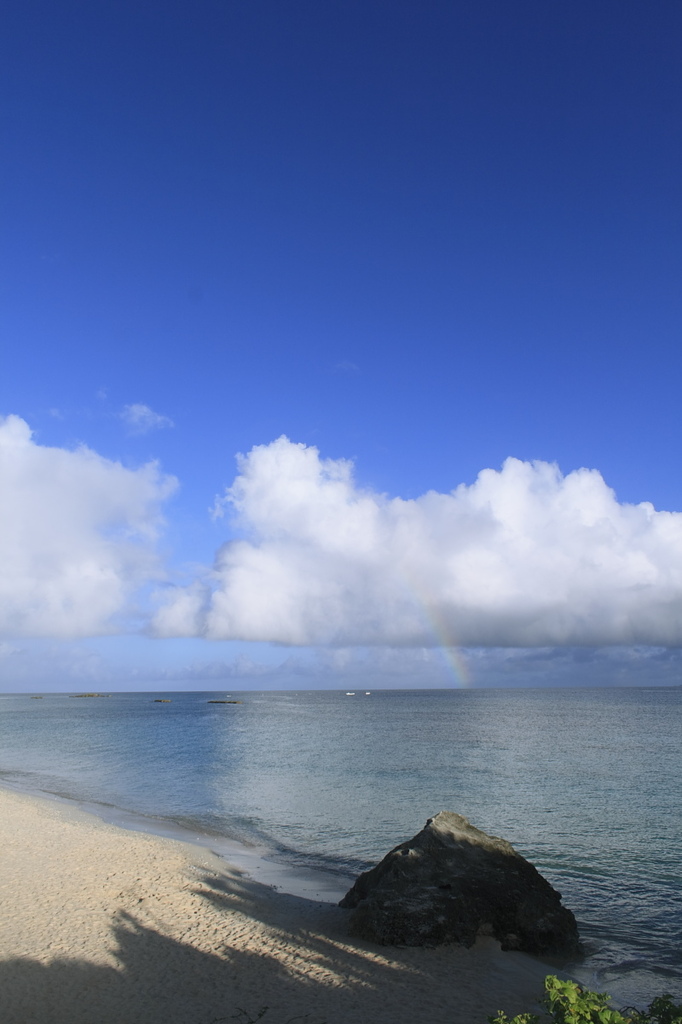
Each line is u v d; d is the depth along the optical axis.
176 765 56.12
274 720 126.44
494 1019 9.06
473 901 17.78
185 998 13.59
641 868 25.23
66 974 14.59
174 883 21.80
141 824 32.56
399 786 44.28
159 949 16.16
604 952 17.45
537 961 16.62
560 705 197.25
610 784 45.31
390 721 120.69
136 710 181.62
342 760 58.84
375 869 19.73
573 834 30.64
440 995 14.13
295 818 34.09
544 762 57.16
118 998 13.52
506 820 33.72
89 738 86.12
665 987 15.45
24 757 63.50
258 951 16.20
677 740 79.25
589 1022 8.21
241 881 22.67
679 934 18.73
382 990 14.27
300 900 20.77
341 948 16.55
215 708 192.25
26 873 22.38
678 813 35.53
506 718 129.62
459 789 43.06
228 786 44.69
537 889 18.56
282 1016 12.90
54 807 35.69
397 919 17.20
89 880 21.73
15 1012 12.78
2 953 15.62
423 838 19.77
